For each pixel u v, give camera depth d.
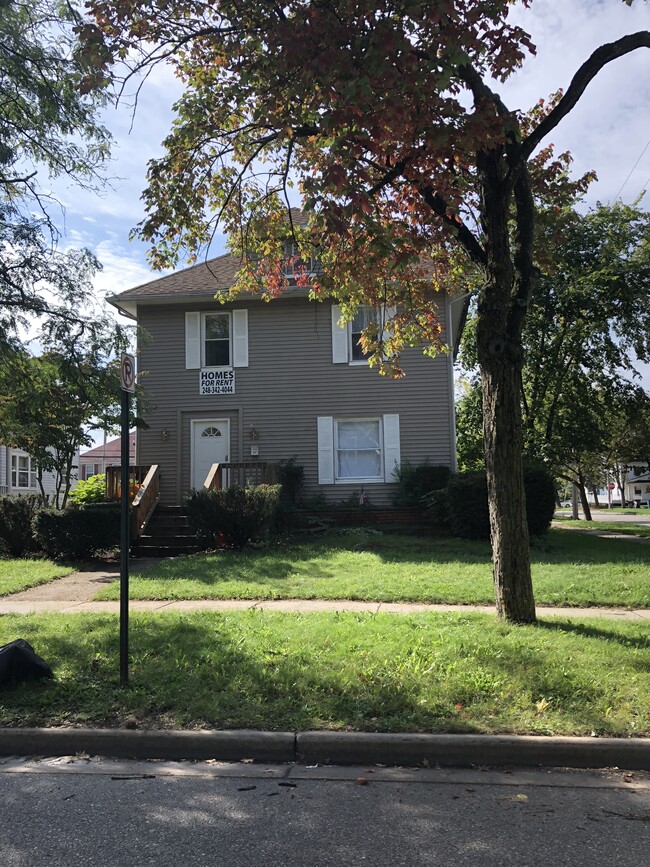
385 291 9.45
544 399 26.20
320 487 17.84
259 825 3.61
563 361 24.81
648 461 41.16
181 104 8.14
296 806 3.82
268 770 4.35
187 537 14.19
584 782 4.11
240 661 5.98
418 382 17.81
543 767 4.33
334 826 3.59
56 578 11.46
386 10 6.08
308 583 10.04
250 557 12.54
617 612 8.16
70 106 9.40
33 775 4.32
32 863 3.26
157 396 18.36
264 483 16.20
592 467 41.09
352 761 4.46
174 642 6.67
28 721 4.91
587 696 5.05
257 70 7.29
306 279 9.58
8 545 13.95
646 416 29.23
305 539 15.02
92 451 42.91
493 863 3.21
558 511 68.19
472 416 29.25
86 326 10.00
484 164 7.28
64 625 7.53
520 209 7.51
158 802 3.90
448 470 16.95
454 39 5.90
